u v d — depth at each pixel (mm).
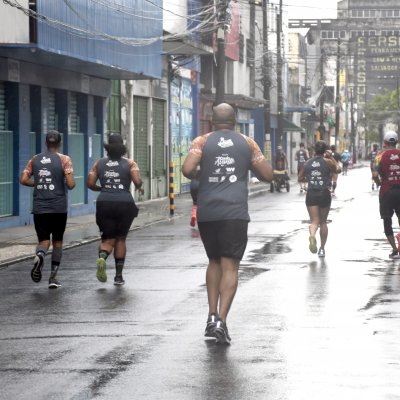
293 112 159000
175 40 72438
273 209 66062
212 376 17109
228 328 21609
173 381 16781
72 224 53375
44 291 27891
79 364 18172
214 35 100188
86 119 63344
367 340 20188
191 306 24828
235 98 102625
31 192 54094
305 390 16094
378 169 35531
